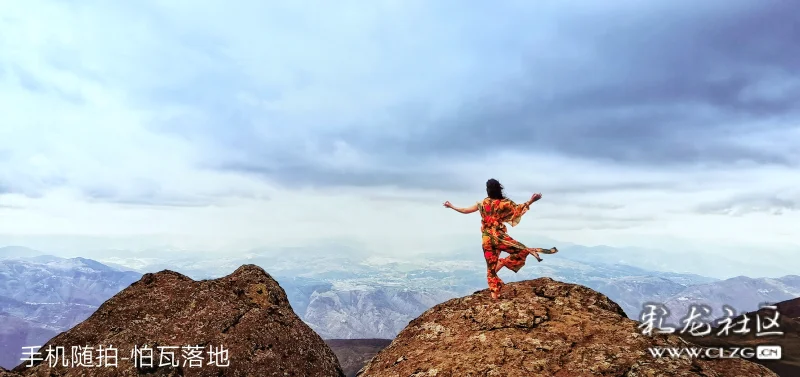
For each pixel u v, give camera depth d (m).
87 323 10.31
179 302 10.96
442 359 8.62
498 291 10.17
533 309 9.63
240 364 9.95
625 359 7.86
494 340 8.83
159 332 10.21
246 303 11.60
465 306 10.38
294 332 11.33
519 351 8.35
